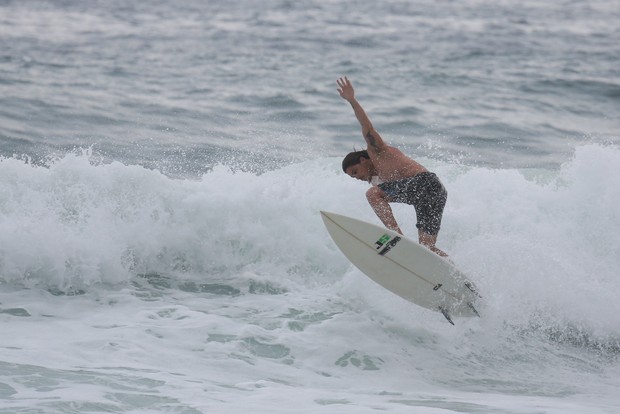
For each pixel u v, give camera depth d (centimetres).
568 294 2678
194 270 2872
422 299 2533
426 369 2270
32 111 5403
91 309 2459
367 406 1872
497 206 3130
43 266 2622
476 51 8912
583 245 2992
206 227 2931
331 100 6250
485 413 1889
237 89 6519
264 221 2972
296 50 8600
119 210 2889
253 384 1978
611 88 7131
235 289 2734
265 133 5162
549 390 2181
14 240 2631
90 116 5372
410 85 6962
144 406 1744
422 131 5434
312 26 10538
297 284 2797
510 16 12575
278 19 11156
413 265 2472
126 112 5562
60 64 7300
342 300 2661
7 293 2512
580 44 9794
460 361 2355
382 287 2683
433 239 2553
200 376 1994
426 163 3706
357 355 2283
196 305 2561
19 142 4597
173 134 4997
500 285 2639
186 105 5884
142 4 12488
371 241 2455
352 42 9256
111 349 2106
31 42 8469
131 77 6875
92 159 4303
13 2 11869
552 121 5931
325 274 2873
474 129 5556
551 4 14750
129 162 4275
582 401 2077
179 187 3009
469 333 2522
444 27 10925
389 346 2370
